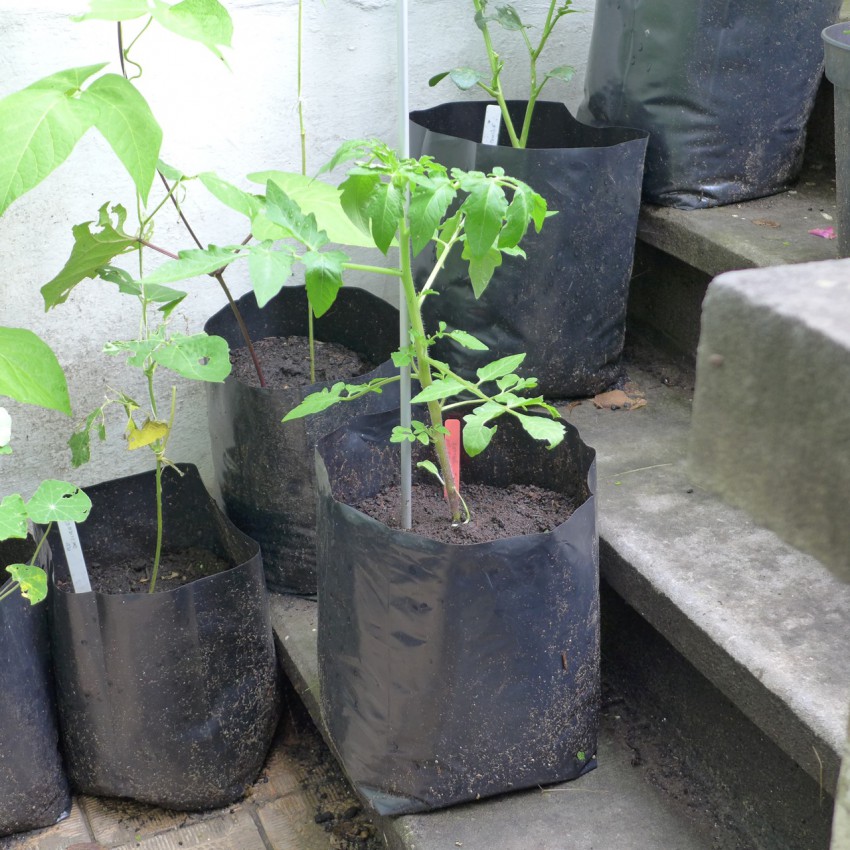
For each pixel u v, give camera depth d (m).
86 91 1.26
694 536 1.49
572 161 1.66
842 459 0.49
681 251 1.80
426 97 1.94
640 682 1.60
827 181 1.96
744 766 1.39
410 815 1.34
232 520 1.79
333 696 1.37
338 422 1.64
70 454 1.86
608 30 1.81
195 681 1.53
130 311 1.81
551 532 1.20
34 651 1.52
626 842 1.32
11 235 1.67
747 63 1.72
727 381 0.55
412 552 1.17
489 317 1.77
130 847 1.57
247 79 1.75
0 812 1.55
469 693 1.25
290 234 1.17
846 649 1.26
